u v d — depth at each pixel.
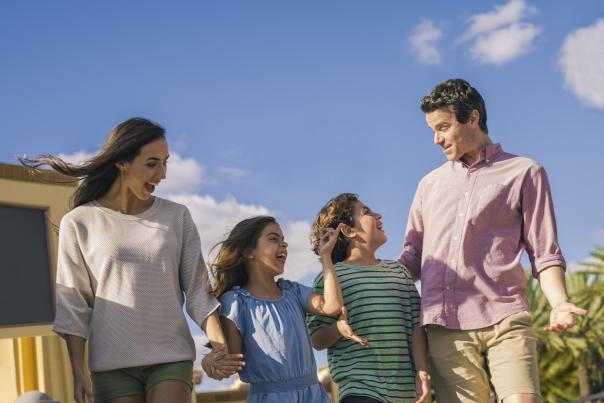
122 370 3.71
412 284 4.54
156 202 3.91
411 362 4.39
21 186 6.77
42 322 6.78
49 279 6.89
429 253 4.37
